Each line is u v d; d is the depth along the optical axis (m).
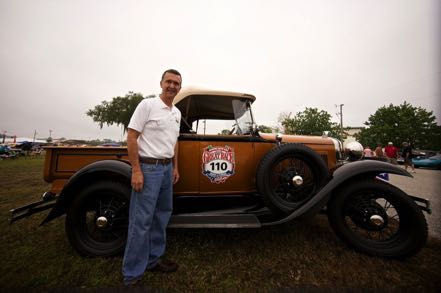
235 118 2.59
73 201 2.00
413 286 1.62
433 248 2.19
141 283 1.66
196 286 1.63
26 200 3.91
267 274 1.76
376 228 2.05
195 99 2.54
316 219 3.00
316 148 2.80
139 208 1.68
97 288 1.60
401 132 26.72
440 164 12.16
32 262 1.90
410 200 1.95
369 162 2.12
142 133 1.71
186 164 2.35
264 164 2.17
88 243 2.03
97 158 2.26
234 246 2.21
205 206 2.55
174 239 2.37
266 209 2.39
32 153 21.55
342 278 1.71
